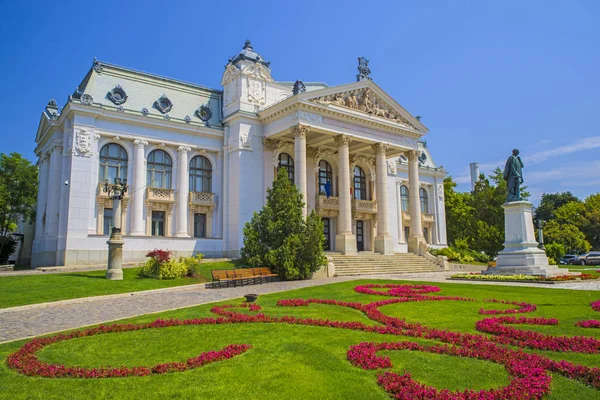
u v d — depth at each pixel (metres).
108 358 9.64
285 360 9.24
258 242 30.53
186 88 44.41
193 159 42.06
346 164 41.44
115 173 37.62
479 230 59.34
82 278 25.47
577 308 15.52
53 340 11.12
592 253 59.34
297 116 38.81
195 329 12.43
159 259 27.59
